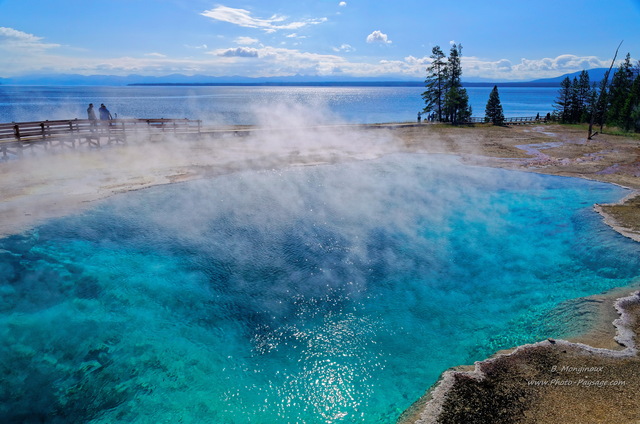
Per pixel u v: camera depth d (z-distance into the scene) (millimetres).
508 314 10391
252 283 12086
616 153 29859
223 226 15875
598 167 25266
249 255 13727
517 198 19688
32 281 11594
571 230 15586
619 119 44625
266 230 15656
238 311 10750
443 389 7047
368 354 9016
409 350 9102
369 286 12000
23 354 8883
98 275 12148
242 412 7457
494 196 20031
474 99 169625
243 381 8273
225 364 8789
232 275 12492
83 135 25562
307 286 11984
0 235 13562
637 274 11641
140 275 12273
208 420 7270
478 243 14844
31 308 10484
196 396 7859
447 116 52781
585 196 19609
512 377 7254
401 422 6500
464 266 13164
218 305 10992
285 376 8422
